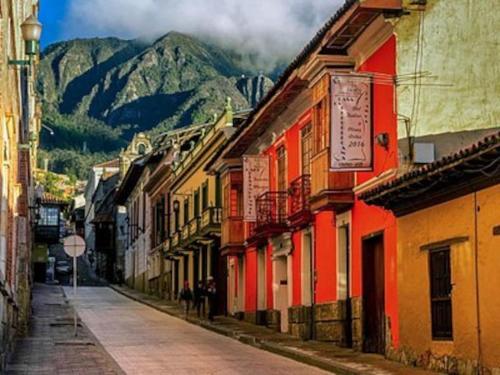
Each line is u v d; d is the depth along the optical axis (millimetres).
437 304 17047
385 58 19750
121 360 20406
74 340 24984
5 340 17359
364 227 21062
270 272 30859
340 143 19641
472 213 15672
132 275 68438
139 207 65812
